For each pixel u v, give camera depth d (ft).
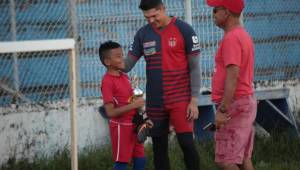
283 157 41.47
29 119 40.34
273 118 45.93
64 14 41.47
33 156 40.24
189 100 33.50
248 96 30.09
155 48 33.27
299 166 39.42
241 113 30.01
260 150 42.04
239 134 30.01
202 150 41.37
